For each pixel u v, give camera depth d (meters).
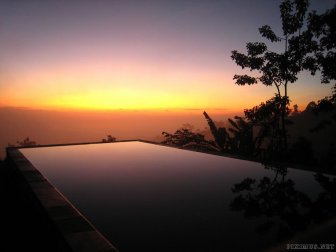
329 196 2.11
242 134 7.70
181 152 4.96
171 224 1.65
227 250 1.29
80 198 2.24
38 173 3.17
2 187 4.25
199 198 2.20
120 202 2.11
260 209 1.88
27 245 2.41
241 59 8.03
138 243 1.39
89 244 1.36
